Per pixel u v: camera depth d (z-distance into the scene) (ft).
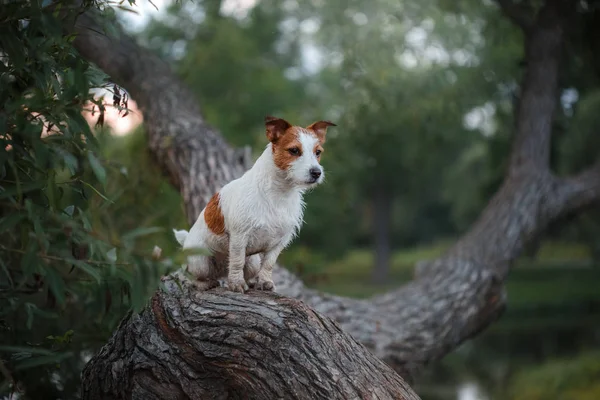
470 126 48.01
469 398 39.29
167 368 12.22
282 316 11.30
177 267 9.31
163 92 24.88
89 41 24.84
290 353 10.92
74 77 9.65
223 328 11.56
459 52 37.14
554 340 56.29
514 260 23.95
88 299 15.65
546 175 25.66
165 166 22.63
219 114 51.85
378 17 34.78
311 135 12.12
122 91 11.64
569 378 38.11
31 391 14.43
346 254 65.82
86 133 10.19
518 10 26.99
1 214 11.52
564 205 25.39
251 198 11.87
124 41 26.35
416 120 36.91
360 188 96.02
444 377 45.93
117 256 9.61
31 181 10.48
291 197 12.28
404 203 133.28
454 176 95.96
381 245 107.34
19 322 14.44
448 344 20.63
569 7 26.99
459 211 99.50
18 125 9.18
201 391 12.11
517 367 46.44
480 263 22.90
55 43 10.24
